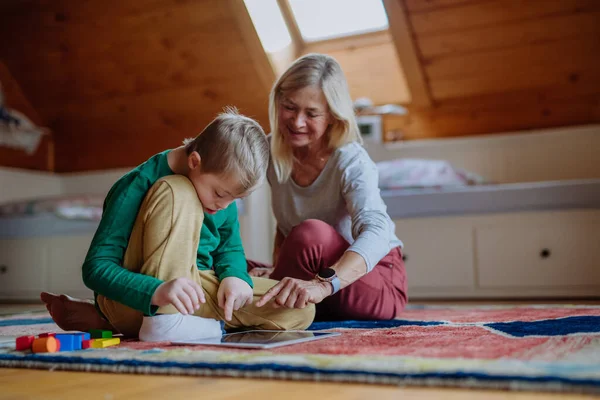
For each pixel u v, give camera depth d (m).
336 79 1.61
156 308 1.16
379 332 1.32
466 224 2.98
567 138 3.54
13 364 1.04
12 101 4.30
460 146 3.72
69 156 4.64
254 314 1.38
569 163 3.54
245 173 1.20
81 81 4.13
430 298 3.08
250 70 3.80
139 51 3.85
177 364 0.93
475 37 3.39
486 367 0.82
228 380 0.87
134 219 1.24
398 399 0.73
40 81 4.22
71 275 3.50
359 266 1.39
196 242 1.24
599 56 3.32
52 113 4.44
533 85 3.53
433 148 3.77
